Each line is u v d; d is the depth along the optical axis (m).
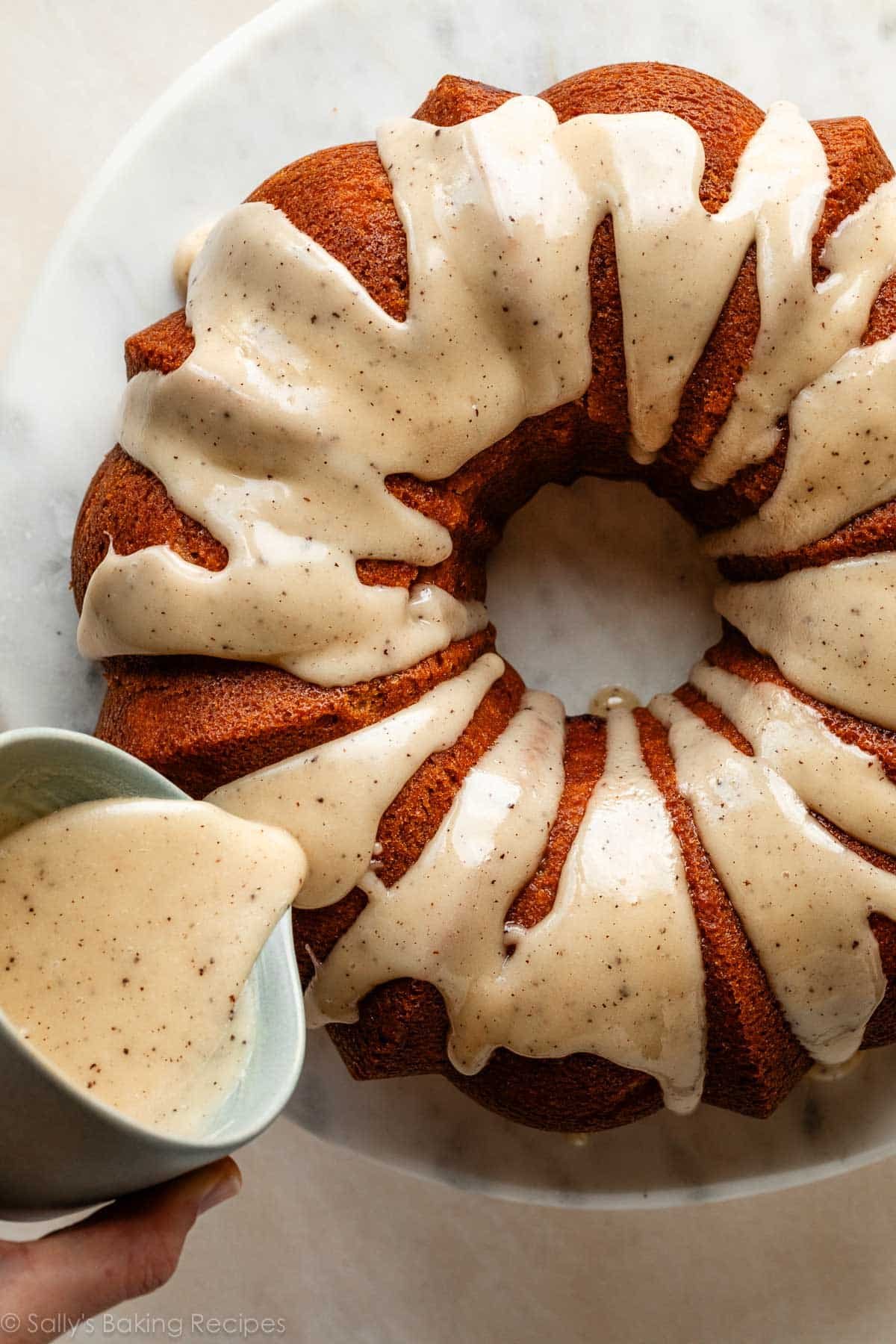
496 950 0.48
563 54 0.54
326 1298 0.57
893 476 0.48
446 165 0.48
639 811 0.49
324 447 0.48
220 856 0.46
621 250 0.48
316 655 0.48
